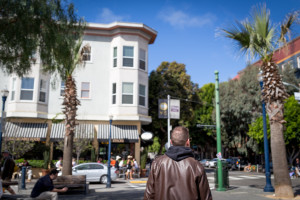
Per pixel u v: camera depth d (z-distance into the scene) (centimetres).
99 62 2386
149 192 269
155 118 2886
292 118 2420
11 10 795
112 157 2305
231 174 2625
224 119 3397
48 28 854
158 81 2934
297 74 3108
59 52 910
